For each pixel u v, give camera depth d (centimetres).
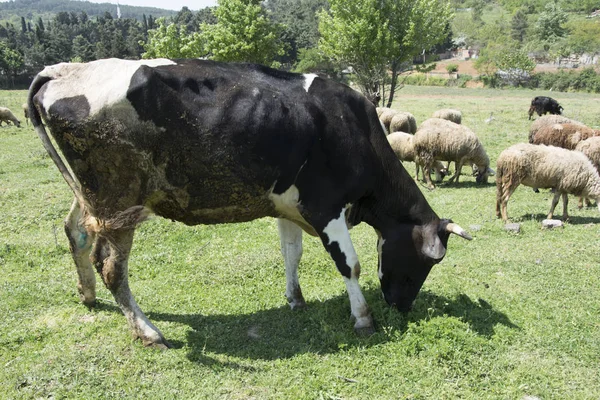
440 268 694
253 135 457
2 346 493
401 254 547
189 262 714
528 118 2577
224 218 501
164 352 484
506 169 903
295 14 9794
